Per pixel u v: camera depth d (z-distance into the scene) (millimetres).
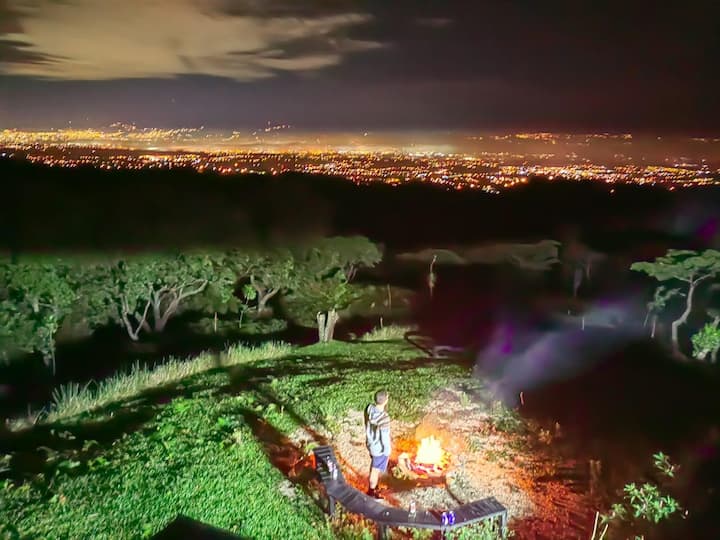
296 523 6246
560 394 10273
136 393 9945
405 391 10023
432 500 6766
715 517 6598
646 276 18156
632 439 8516
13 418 8961
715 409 9633
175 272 13984
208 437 8133
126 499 6609
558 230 23266
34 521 6176
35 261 11641
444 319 16516
